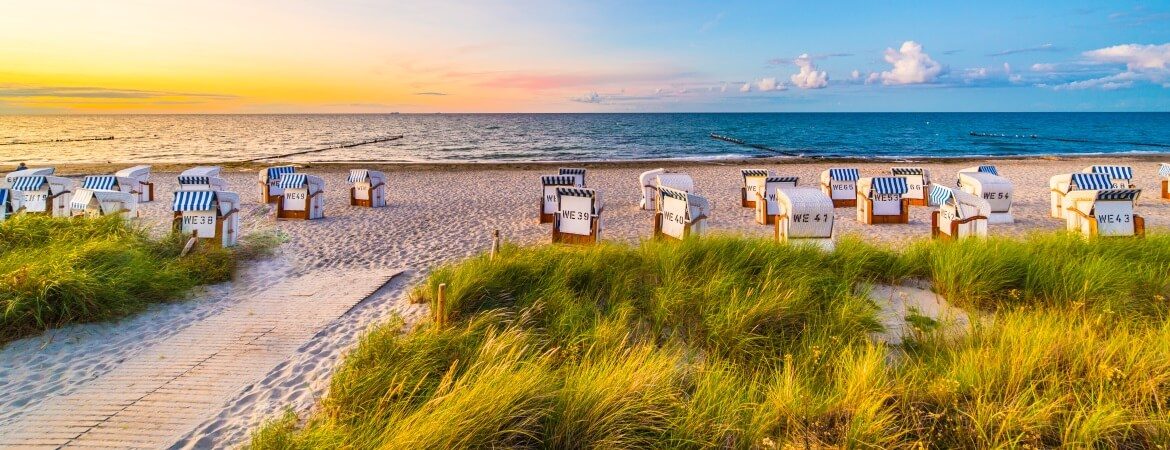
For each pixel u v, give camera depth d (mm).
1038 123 116812
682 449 3271
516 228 12297
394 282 7848
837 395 3625
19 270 5762
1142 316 4855
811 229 8367
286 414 3922
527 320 5211
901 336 4781
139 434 3836
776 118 184750
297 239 10953
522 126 106062
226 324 5965
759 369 4336
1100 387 3422
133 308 6141
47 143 52312
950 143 53969
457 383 3674
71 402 4254
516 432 3291
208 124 116938
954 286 5609
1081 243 7230
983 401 3447
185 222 9531
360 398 3914
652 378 3707
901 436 3322
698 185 19797
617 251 6793
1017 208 14461
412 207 15305
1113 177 14867
